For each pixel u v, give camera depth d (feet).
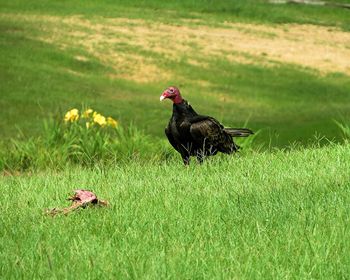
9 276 32.96
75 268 33.65
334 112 154.20
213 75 180.86
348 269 32.58
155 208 44.70
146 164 71.97
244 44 205.67
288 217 41.37
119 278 32.45
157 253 35.24
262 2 244.63
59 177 61.26
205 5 237.04
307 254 34.19
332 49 206.80
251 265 33.19
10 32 197.06
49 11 221.66
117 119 139.95
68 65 176.76
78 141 89.40
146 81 173.88
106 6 231.50
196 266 33.17
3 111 138.21
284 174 54.08
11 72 164.86
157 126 136.56
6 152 88.94
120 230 40.22
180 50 196.13
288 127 132.77
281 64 192.03
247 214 42.27
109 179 57.67
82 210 45.14
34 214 45.27
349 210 42.11
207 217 41.98
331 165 56.65
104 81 169.37
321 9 242.58
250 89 173.27
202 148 69.10
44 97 150.41
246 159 63.67
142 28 211.82
